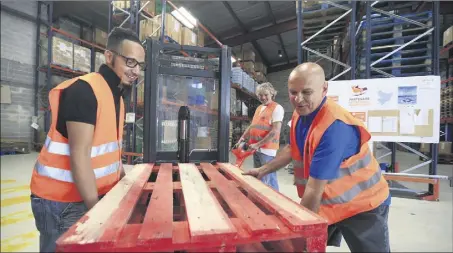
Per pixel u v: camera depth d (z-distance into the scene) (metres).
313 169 1.20
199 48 2.78
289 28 11.77
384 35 5.00
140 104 6.58
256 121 3.28
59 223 1.30
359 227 1.42
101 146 1.32
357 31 5.43
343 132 1.21
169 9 6.69
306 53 7.63
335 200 1.38
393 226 2.71
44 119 8.20
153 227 0.86
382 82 3.72
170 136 3.15
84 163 1.12
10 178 4.13
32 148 7.98
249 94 12.79
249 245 0.99
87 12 9.59
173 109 3.17
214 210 1.02
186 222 0.97
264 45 15.58
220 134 2.85
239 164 3.18
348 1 4.60
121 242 0.80
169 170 1.95
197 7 10.23
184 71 2.74
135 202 1.12
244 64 13.34
